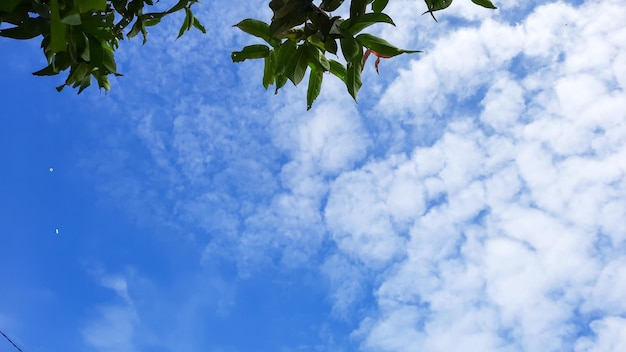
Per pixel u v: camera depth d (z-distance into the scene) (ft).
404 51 4.77
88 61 4.50
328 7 4.63
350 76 4.76
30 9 4.38
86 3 3.58
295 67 4.91
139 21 6.21
